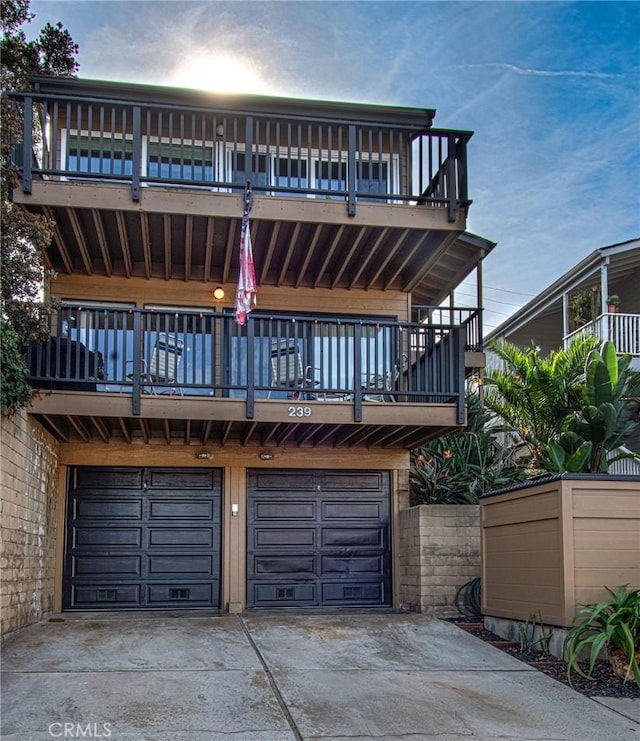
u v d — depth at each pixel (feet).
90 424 33.40
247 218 31.76
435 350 34.24
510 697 21.59
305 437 36.40
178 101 34.73
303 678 22.93
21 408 27.55
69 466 36.11
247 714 19.38
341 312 38.78
